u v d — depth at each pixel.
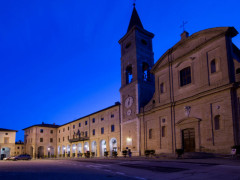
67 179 10.52
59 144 70.19
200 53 26.58
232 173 10.74
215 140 23.00
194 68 27.30
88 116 55.06
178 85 29.28
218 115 23.14
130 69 42.78
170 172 12.41
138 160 23.64
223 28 24.11
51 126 73.12
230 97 21.95
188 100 26.83
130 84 39.34
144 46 41.34
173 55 31.16
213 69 24.84
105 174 12.43
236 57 25.45
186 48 29.14
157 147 30.88
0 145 67.06
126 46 43.00
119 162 21.83
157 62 33.50
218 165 14.11
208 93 24.11
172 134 28.67
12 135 69.50
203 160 18.56
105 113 47.78
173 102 28.98
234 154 19.23
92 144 52.34
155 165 16.56
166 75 31.59
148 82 39.22
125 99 40.38
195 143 25.23
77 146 59.28
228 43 23.86
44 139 70.56
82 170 15.03
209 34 26.12
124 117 40.09
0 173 13.87
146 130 34.41
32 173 13.59
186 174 11.25
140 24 42.22
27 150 72.94
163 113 30.67
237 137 21.16
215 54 24.75
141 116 35.66
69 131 64.69
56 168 17.11
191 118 26.16
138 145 35.22
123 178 10.66
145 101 37.75
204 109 24.62
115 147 43.38
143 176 11.29
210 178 9.80
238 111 21.52
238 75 22.41
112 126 44.66
